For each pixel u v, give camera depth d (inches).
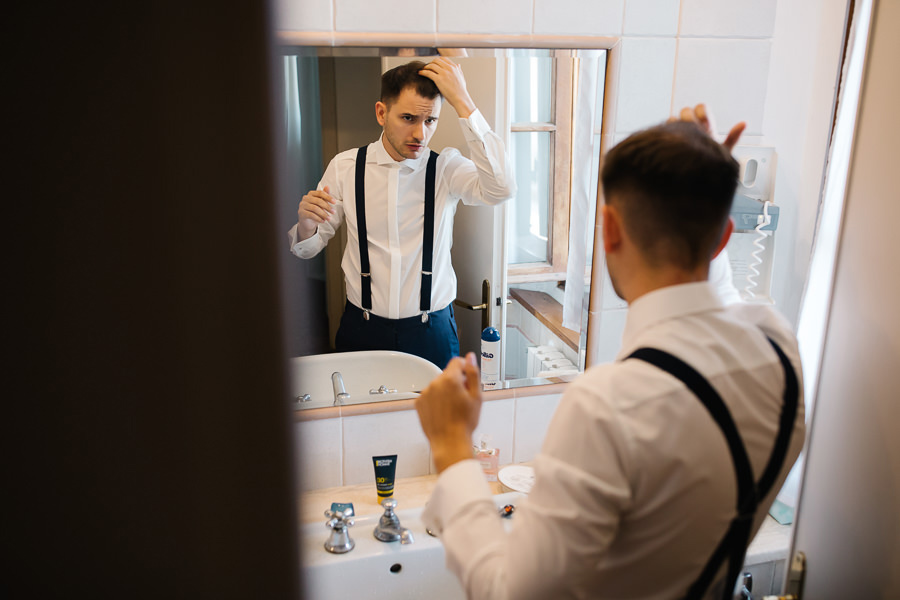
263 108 5.5
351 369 58.6
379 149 53.6
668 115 58.4
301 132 51.9
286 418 6.3
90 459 5.9
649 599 28.6
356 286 56.7
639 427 25.9
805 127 61.6
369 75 51.8
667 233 28.1
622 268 30.1
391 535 54.9
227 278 5.8
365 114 52.6
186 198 5.5
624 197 28.4
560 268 60.1
